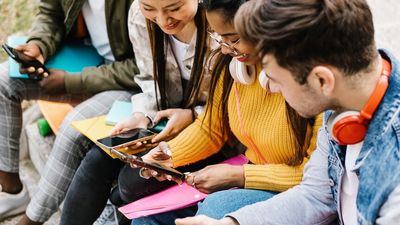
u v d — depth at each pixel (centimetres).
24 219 198
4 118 208
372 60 94
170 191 154
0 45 271
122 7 189
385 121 95
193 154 163
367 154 98
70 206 177
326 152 123
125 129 169
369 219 98
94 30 207
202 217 122
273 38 92
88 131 171
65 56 213
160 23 155
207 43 161
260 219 123
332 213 125
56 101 212
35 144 239
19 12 280
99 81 197
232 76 143
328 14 89
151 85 182
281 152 143
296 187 128
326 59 92
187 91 172
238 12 98
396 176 93
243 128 149
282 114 139
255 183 144
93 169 173
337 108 100
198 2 156
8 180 219
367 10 92
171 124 169
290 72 95
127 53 202
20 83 204
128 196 164
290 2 91
